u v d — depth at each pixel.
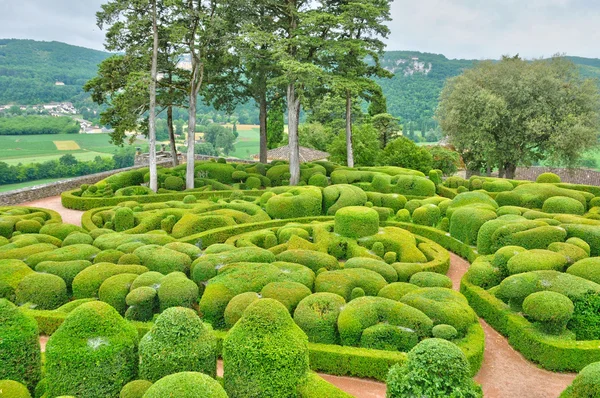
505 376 11.24
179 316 8.84
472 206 21.02
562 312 11.62
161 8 31.25
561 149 35.28
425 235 21.77
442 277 14.79
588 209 23.34
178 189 32.25
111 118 34.81
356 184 29.72
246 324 8.85
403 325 11.60
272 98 39.00
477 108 36.91
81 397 8.52
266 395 8.55
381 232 19.52
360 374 11.00
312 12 30.64
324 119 67.31
